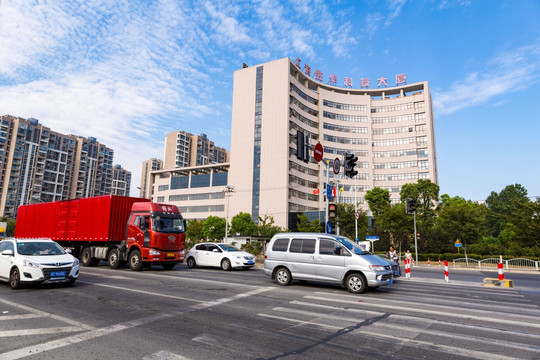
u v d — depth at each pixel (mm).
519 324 6383
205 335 5430
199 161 138500
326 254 10688
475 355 4633
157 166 155125
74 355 4430
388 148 88438
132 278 12750
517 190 78000
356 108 90375
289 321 6414
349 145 87750
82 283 11180
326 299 8828
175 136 133875
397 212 44062
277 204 73688
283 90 77938
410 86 90062
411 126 87312
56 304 7785
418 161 85000
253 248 35750
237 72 86062
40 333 5445
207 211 85688
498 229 74375
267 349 4770
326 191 16031
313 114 87375
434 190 56219
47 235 20484
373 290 10930
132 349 4703
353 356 4547
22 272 9383
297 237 11602
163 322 6230
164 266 17672
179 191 92312
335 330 5820
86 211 18188
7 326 5859
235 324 6148
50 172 113125
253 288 10633
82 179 125062
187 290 10008
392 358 4492
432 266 30516
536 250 35469
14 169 104562
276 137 76688
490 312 7484
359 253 10398
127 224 16609
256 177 77750
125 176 162250
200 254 18891
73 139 123125
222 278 13352
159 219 15711
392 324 6285
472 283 14180
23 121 107812
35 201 107312
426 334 5633
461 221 40688
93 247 17969
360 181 85750
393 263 13156
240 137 82000
